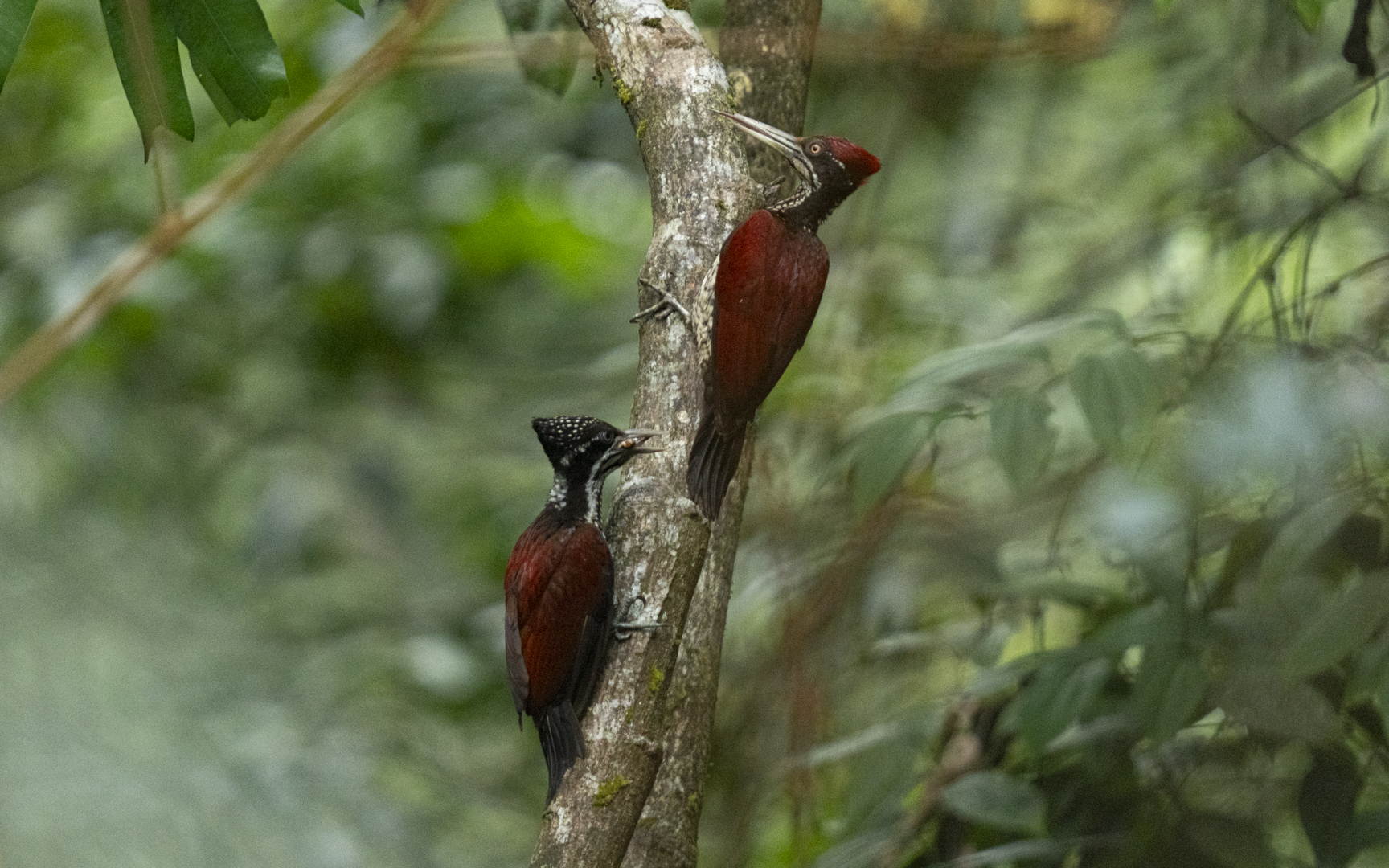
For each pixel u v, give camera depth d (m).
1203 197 9.02
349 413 15.21
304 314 14.03
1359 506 6.25
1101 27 8.14
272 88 6.34
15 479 14.23
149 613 13.35
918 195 12.23
